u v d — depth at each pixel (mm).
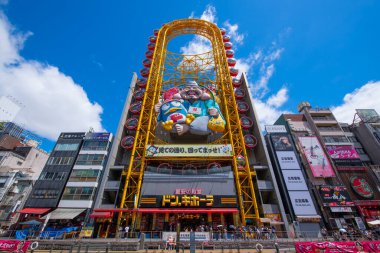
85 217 40969
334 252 19250
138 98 55625
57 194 43875
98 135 52312
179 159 42062
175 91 51469
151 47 66250
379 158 51562
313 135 52125
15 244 21797
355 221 39844
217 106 48344
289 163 44625
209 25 69188
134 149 44906
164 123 45375
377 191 44031
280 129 51375
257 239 27828
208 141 49750
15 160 60500
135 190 40375
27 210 40938
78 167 47188
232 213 38312
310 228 36656
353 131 58875
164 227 35875
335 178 45094
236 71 60219
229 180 39312
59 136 53031
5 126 67812
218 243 24219
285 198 41188
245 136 49156
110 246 24312
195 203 36312
